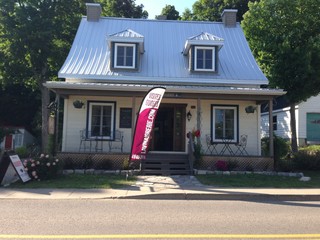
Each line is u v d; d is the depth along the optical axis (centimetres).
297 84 1997
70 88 1606
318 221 752
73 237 611
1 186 1204
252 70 1892
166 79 1797
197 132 1616
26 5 2672
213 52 1859
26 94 3569
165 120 1866
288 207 927
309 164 1747
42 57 2689
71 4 2794
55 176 1348
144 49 2000
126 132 1795
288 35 2025
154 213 822
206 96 1652
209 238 612
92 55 1920
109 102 1795
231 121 1827
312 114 2712
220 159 1627
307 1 2017
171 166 1586
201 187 1181
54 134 1656
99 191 1111
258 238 614
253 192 1093
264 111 3288
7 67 2705
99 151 1736
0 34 2695
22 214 799
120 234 634
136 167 1577
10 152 1277
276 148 1758
